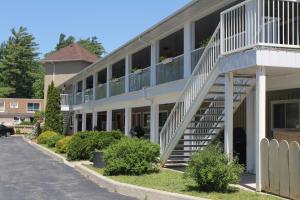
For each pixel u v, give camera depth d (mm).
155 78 23031
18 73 101125
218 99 16062
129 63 28047
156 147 16641
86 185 15281
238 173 11805
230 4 16859
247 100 15430
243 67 12414
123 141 16766
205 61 15352
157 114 23484
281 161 11000
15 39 103438
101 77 43688
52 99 46156
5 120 88812
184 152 18125
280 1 13414
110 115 32938
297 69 12461
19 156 28609
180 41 24547
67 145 25547
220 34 13883
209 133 16891
